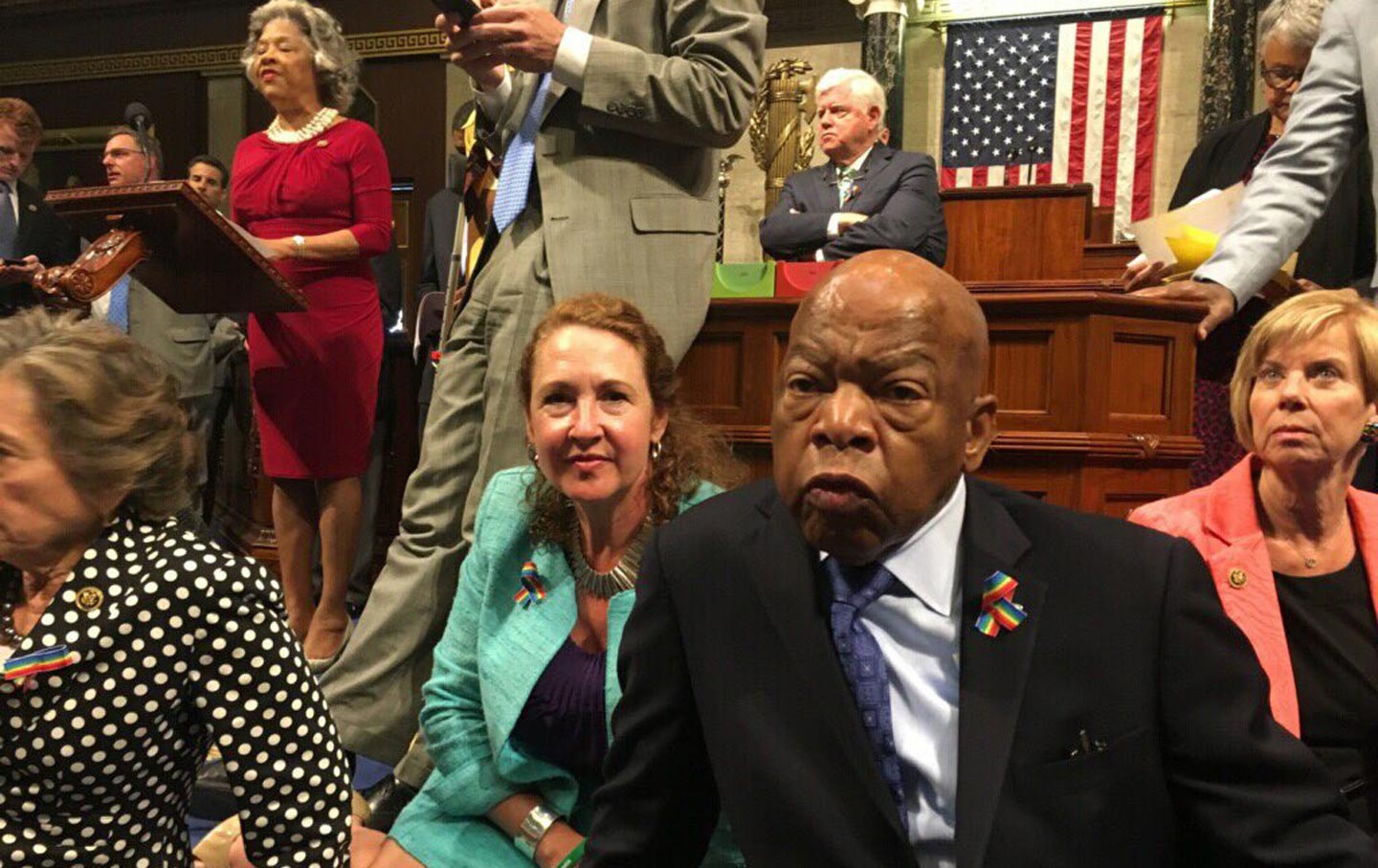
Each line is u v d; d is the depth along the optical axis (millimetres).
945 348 943
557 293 2432
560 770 1920
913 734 1061
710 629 1141
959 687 1039
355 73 3420
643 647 1204
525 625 1934
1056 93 8562
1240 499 1799
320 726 1469
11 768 1373
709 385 2779
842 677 1064
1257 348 1796
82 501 1364
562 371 1840
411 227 8930
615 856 1224
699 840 1289
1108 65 8445
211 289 2756
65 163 9891
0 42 9961
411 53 8797
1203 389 2963
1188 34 8312
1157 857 1020
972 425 1007
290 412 3311
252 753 1420
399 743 2566
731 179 8938
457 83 8766
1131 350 2580
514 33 2299
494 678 1915
